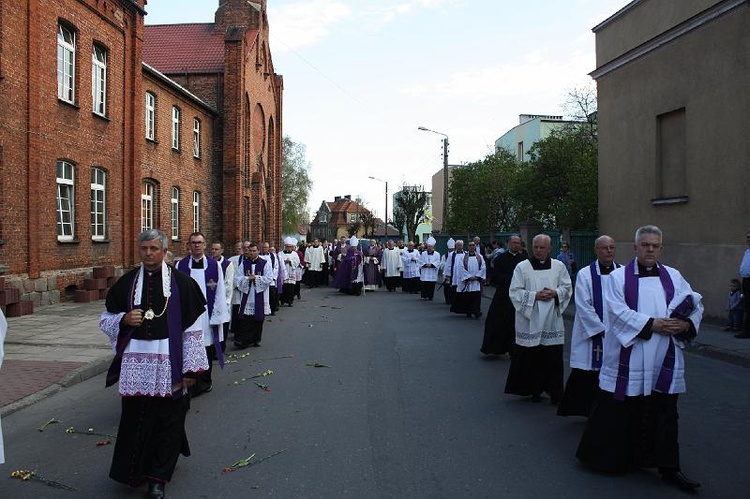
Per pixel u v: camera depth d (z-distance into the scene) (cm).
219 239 3194
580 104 3030
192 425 678
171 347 496
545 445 612
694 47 1543
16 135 1502
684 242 1592
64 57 1742
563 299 790
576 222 2333
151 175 2373
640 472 540
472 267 1659
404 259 2670
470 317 1691
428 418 704
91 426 679
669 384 508
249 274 1196
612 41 1903
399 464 555
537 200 2634
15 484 518
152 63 3300
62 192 1748
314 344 1229
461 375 940
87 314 1477
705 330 1321
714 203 1479
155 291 505
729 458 573
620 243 1891
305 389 844
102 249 1936
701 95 1521
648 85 1733
